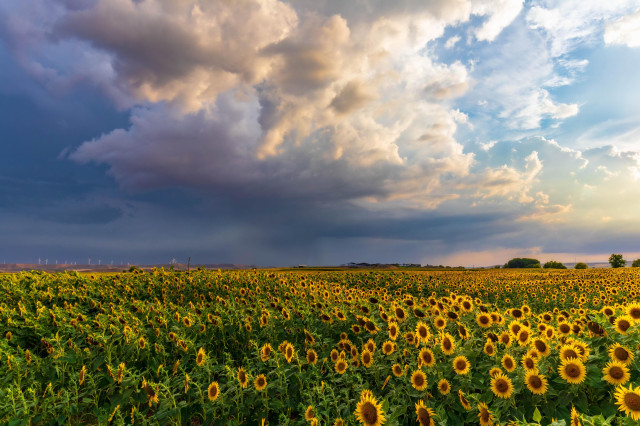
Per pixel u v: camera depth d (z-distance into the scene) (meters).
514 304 18.14
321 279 23.59
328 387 6.01
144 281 17.06
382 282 23.08
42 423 6.00
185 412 6.52
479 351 6.69
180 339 8.51
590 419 3.77
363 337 9.03
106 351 8.23
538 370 5.26
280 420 5.68
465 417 5.35
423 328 6.98
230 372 6.67
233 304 12.10
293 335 9.81
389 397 6.03
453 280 26.78
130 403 6.80
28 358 7.88
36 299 14.03
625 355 4.98
